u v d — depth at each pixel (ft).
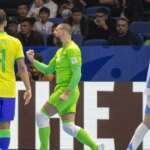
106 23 114.52
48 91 95.14
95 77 103.24
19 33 110.63
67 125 83.51
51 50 103.81
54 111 82.74
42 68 85.71
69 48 81.46
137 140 79.51
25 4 128.47
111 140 95.25
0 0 133.18
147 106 79.10
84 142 84.17
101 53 103.09
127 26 108.27
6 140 75.51
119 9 123.85
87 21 114.93
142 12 124.06
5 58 74.64
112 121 95.14
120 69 102.83
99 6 124.36
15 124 94.73
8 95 74.64
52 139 94.68
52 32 110.83
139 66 102.78
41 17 116.16
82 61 103.19
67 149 94.68
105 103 95.25
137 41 107.76
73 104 83.30
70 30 82.53
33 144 94.63
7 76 74.74
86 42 108.88
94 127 95.09
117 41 107.86
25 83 76.18
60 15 123.03
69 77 81.87
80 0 124.26
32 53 85.92
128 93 95.45
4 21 75.36
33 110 94.84
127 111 95.30
